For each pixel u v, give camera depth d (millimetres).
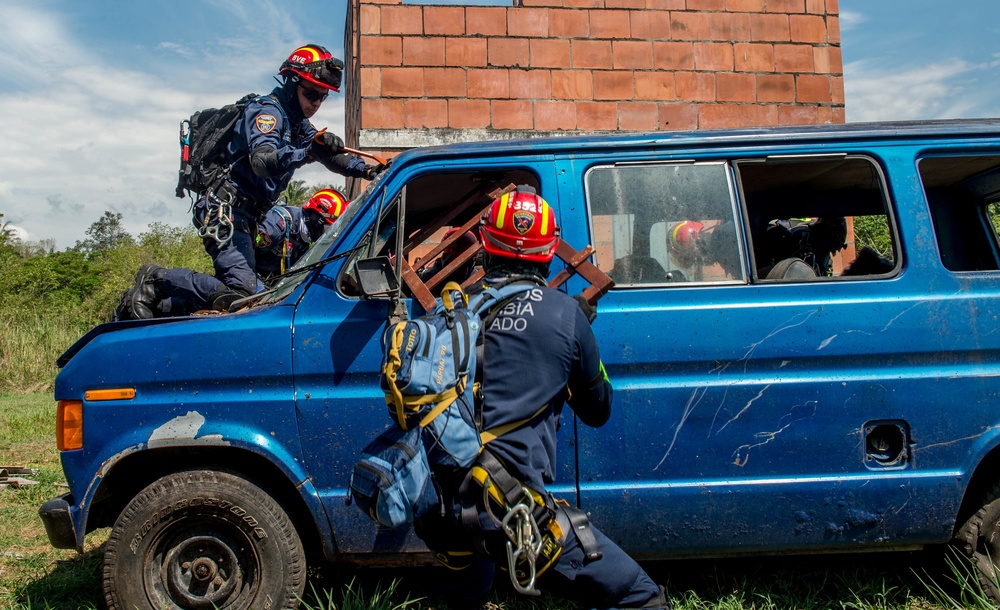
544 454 2533
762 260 4723
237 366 3545
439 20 7879
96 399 3566
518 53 7996
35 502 5723
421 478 2455
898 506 3553
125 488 3773
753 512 3551
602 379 2672
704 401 3551
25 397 12383
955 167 4059
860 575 4023
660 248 3691
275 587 3479
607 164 3754
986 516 3652
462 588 2787
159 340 3590
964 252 4461
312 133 5039
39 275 27734
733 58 8336
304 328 3566
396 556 3559
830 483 3543
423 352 2438
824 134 3777
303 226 5551
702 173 3764
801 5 8461
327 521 3525
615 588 2537
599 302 3605
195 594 3527
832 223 4859
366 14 7789
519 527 2367
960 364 3600
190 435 3502
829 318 3578
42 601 4035
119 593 3471
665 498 3531
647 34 8195
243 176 4812
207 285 4344
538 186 3750
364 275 3244
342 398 3529
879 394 3561
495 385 2510
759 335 3564
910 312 3590
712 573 4113
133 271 25609
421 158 3727
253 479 3625
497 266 2701
